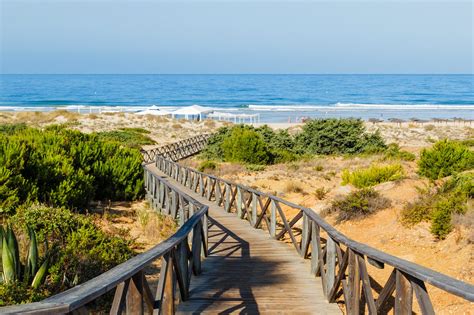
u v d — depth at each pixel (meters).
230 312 6.84
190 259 8.11
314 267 8.73
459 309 7.52
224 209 17.05
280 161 33.22
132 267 4.04
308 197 18.89
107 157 19.25
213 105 106.31
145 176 19.05
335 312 6.85
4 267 6.99
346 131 36.56
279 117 79.38
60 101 115.31
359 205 13.22
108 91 161.38
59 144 17.81
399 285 4.43
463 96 137.12
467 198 11.49
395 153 31.22
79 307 3.09
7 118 52.00
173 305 5.75
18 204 12.33
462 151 20.30
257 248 11.19
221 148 35.91
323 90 168.00
